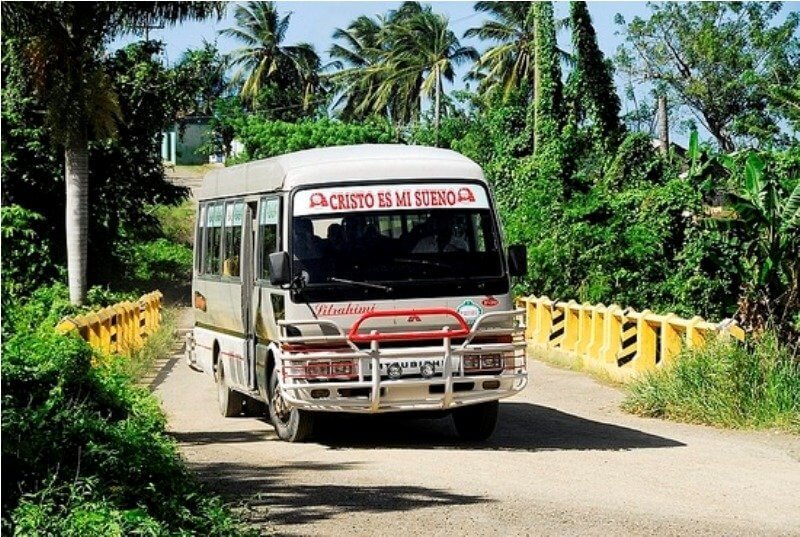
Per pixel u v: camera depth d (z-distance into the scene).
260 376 14.66
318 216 13.34
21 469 8.89
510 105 52.59
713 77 55.56
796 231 18.16
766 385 15.59
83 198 31.53
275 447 13.65
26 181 38.41
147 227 50.72
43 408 10.71
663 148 38.38
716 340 16.62
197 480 10.41
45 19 29.28
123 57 41.97
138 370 21.77
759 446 13.67
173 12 29.39
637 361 19.78
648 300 25.14
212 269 17.59
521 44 70.00
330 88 90.25
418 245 13.38
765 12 55.91
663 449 13.40
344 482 11.13
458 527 9.14
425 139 58.88
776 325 17.83
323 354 13.02
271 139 57.16
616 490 10.84
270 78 88.06
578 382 20.53
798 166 21.02
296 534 8.84
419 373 13.12
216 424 16.16
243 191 15.75
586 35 41.53
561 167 34.28
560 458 12.70
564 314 25.22
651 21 56.72
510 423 15.77
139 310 27.72
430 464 12.27
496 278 13.47
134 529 7.72
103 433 10.35
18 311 22.42
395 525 9.18
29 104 38.16
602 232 26.00
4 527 7.68
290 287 13.12
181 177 78.25
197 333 18.77
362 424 15.83
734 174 22.80
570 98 41.69
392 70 78.56
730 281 22.66
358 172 13.49
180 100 42.69
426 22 77.62
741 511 9.98
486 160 50.81
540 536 8.88
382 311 13.16
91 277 42.59
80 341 14.41
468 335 13.31
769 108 36.66
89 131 32.88
